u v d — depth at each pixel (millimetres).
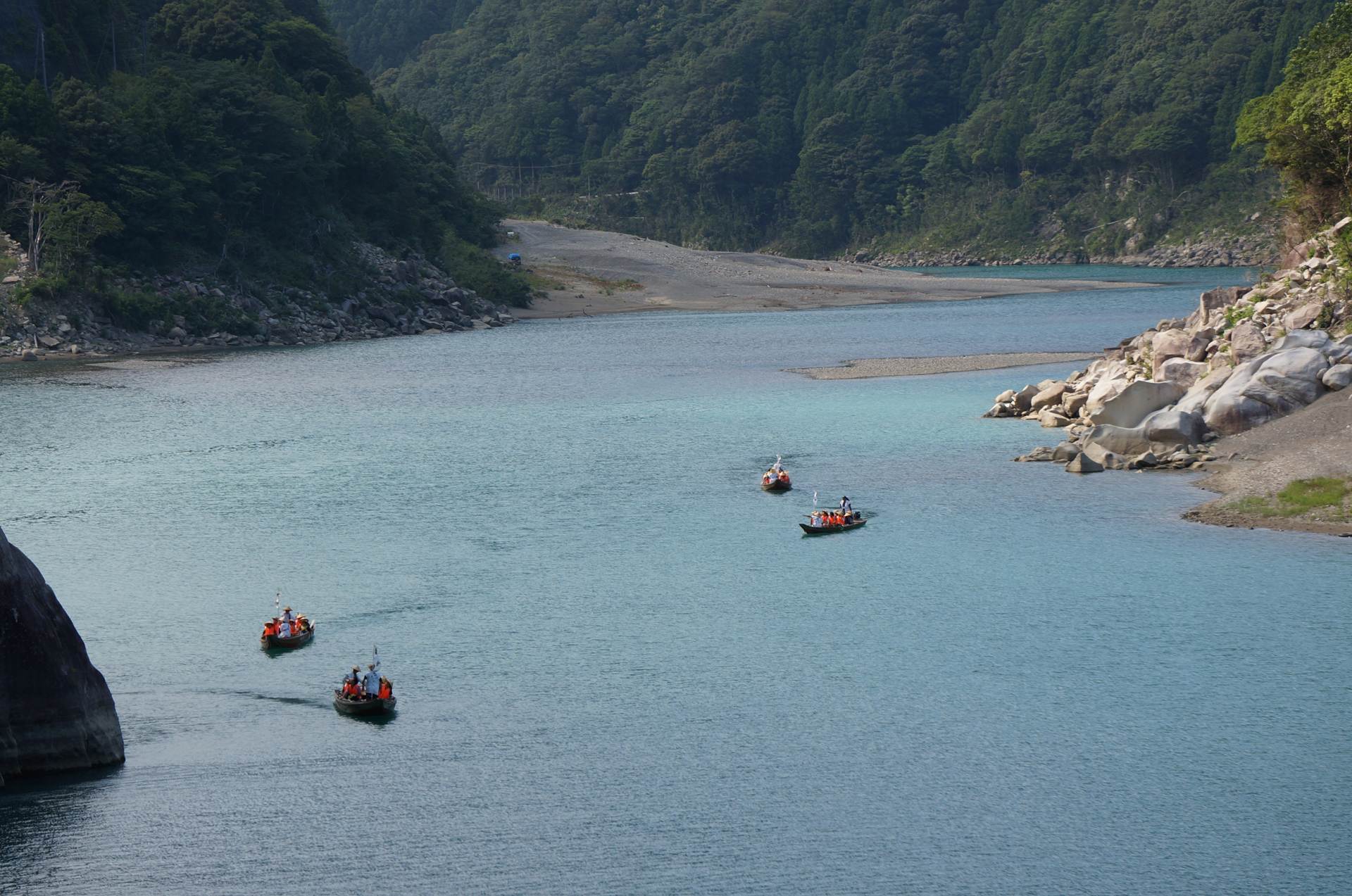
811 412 102438
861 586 57031
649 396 114000
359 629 53062
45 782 39969
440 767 40875
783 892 34094
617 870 35125
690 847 36219
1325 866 34844
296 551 64250
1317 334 81312
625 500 73688
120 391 121000
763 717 43969
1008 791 38875
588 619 53719
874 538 64438
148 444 93062
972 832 36750
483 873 35094
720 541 64625
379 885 34469
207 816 37875
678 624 52938
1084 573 57688
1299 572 56562
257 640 52062
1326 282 91125
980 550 61781
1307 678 45969
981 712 44000
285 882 34719
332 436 96312
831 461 82750
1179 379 87938
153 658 50156
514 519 69812
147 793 39188
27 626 39938
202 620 54438
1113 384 89250
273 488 78250
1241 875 34594
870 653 49312
